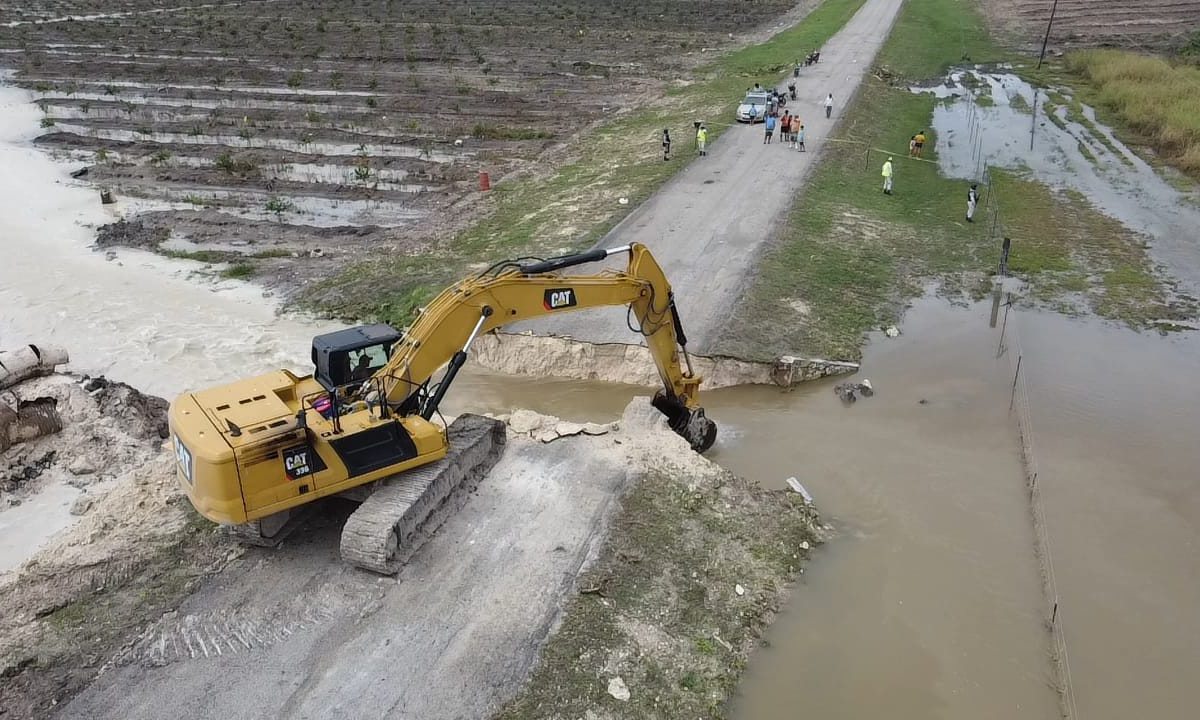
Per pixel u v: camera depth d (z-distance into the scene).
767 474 15.00
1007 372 18.55
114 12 78.31
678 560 12.27
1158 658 10.90
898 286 22.88
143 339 20.28
